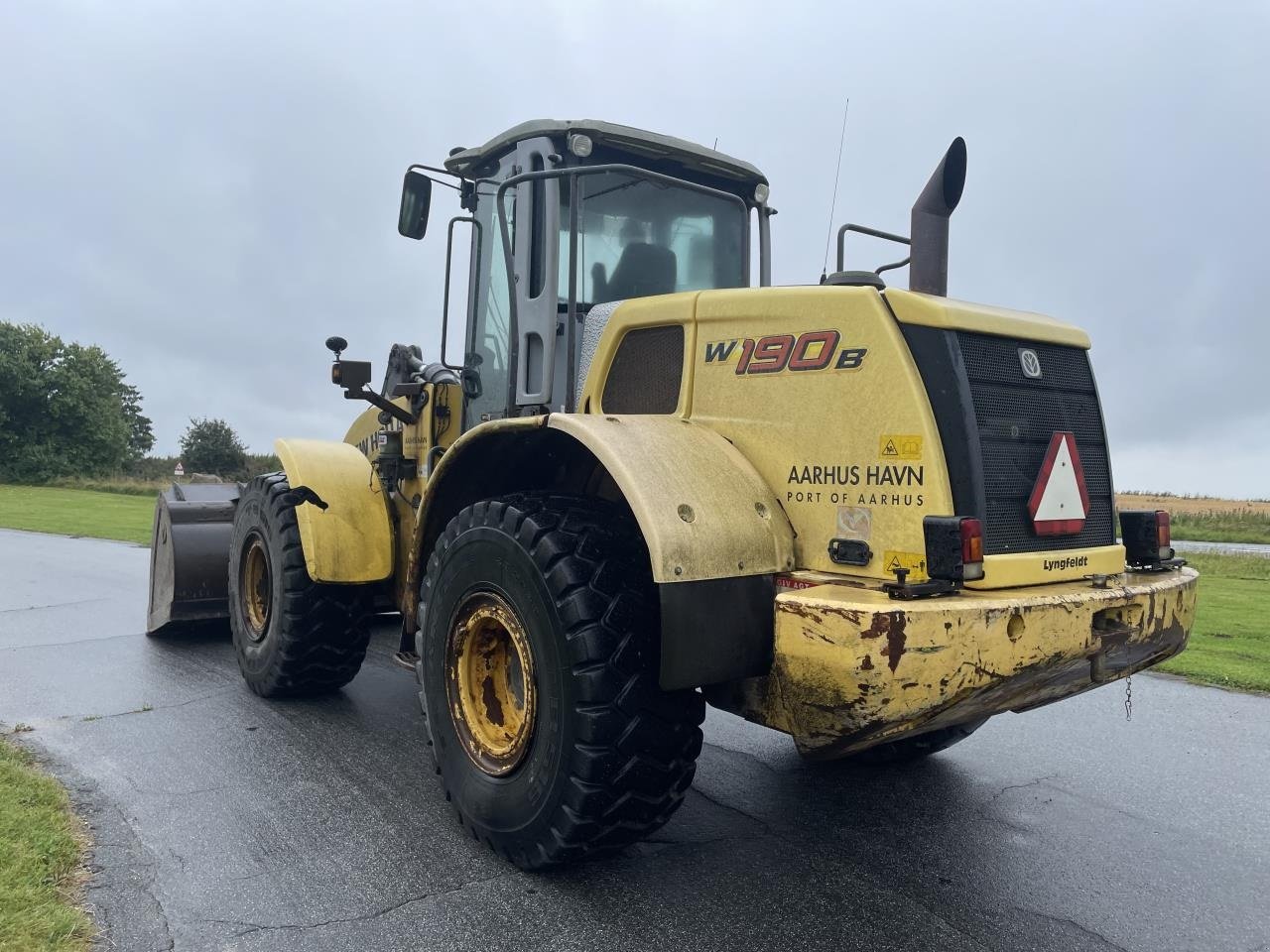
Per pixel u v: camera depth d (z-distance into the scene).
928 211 3.23
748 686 2.89
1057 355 3.18
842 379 2.89
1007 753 4.45
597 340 3.73
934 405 2.75
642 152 4.09
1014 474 2.91
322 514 4.58
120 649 6.34
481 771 3.17
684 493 2.82
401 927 2.66
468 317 4.45
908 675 2.40
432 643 3.44
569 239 3.84
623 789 2.77
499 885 2.94
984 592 2.69
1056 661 2.69
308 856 3.12
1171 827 3.55
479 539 3.18
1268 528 25.92
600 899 2.86
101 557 11.98
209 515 6.48
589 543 2.91
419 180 4.43
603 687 2.73
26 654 6.15
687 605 2.68
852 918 2.79
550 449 3.61
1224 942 2.71
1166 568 3.31
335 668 4.85
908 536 2.72
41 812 3.33
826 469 2.92
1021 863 3.22
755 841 3.36
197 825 3.35
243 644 5.16
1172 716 5.12
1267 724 4.96
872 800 3.80
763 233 4.53
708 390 3.26
